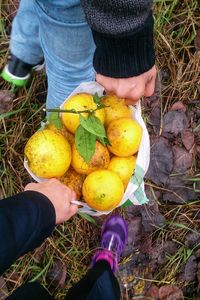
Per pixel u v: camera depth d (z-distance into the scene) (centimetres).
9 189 89
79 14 59
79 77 73
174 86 94
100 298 73
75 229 89
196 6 96
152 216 90
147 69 51
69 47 66
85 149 56
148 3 43
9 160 89
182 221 91
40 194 56
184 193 91
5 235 51
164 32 94
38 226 53
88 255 90
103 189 58
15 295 70
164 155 91
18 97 91
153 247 90
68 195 60
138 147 62
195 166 91
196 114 94
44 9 60
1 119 90
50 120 59
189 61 94
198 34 95
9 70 87
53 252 89
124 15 43
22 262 87
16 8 93
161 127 92
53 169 58
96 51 50
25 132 91
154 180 90
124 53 49
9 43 92
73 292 75
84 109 58
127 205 84
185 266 89
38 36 78
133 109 65
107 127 61
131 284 89
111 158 63
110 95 61
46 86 93
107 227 86
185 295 89
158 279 89
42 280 87
